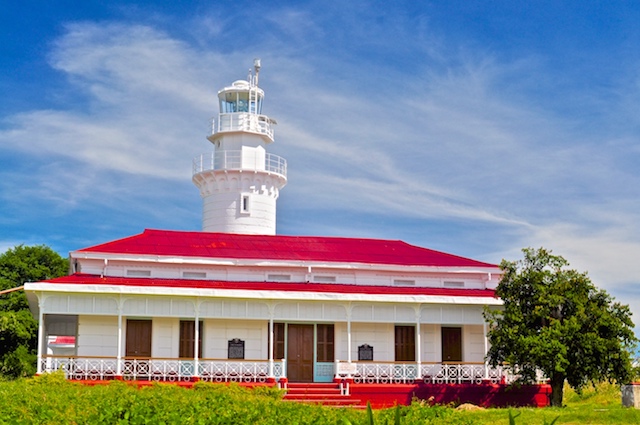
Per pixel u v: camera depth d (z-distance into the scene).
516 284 32.72
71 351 52.66
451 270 39.28
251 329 35.94
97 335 34.75
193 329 35.53
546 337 31.03
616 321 31.30
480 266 39.81
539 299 31.72
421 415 21.83
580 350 31.20
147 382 32.25
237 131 47.06
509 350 32.22
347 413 20.30
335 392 33.66
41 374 31.06
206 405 20.92
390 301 34.91
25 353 49.44
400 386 34.09
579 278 32.41
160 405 20.08
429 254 41.44
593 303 31.77
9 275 54.88
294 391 33.31
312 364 35.94
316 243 41.62
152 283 34.66
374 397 33.78
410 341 37.00
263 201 47.22
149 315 33.50
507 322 32.72
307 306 34.69
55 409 19.30
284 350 35.84
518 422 24.03
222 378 34.00
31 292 33.09
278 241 41.38
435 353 37.06
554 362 30.89
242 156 46.94
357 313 35.09
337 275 38.53
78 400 21.27
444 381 35.06
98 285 32.84
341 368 34.41
